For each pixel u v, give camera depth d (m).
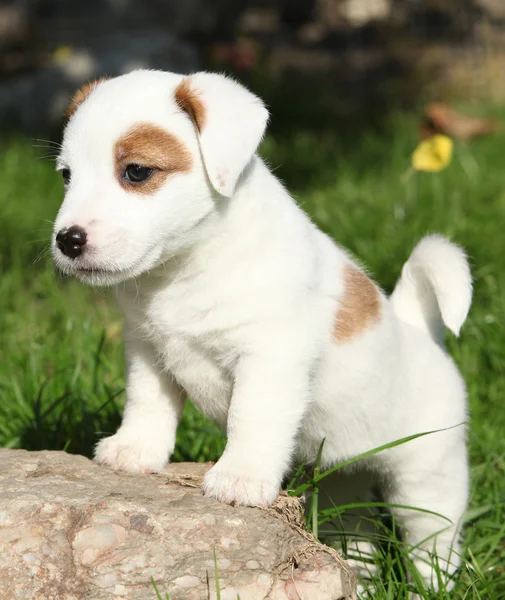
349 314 0.91
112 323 1.25
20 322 1.26
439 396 0.96
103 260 0.84
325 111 2.37
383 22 2.77
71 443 1.02
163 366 0.90
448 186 1.52
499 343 1.15
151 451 0.89
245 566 0.78
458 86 2.47
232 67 2.62
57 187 1.66
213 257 0.86
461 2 2.69
